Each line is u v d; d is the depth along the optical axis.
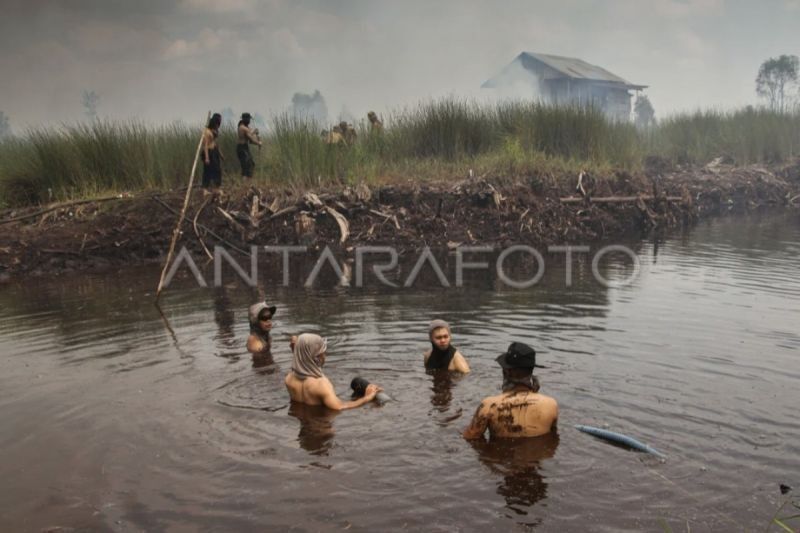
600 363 6.73
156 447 5.14
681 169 23.08
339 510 4.16
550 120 21.17
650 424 5.25
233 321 9.04
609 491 4.29
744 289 10.20
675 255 13.59
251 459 4.89
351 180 17.06
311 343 5.94
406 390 6.20
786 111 28.28
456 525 3.96
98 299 10.70
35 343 8.20
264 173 17.45
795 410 5.46
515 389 5.16
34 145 17.50
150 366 7.13
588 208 17.27
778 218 19.17
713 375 6.32
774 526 3.86
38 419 5.74
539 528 3.90
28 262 13.39
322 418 5.61
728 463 4.61
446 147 20.41
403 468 4.68
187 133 18.33
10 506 4.38
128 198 15.77
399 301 9.97
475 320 8.63
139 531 4.03
